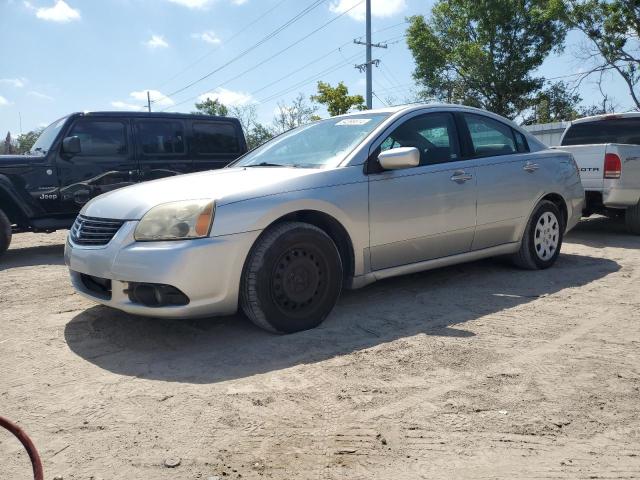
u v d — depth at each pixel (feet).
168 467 8.00
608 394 10.11
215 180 13.62
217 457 8.24
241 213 12.36
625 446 8.46
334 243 13.85
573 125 31.99
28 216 25.13
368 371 11.14
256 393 10.27
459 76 114.21
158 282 11.78
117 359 12.05
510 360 11.66
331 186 13.80
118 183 27.20
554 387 10.39
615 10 85.30
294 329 13.29
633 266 20.45
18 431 5.52
